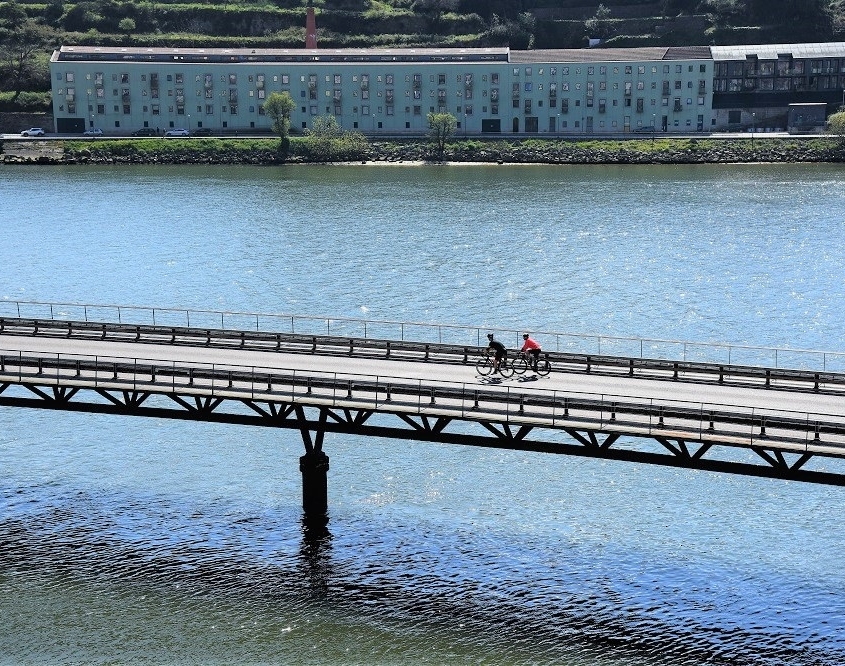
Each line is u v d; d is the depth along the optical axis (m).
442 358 76.81
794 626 59.47
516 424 62.84
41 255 157.88
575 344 112.38
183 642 58.06
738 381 71.69
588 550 67.69
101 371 72.94
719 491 76.12
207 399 68.19
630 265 150.12
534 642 57.94
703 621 59.91
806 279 141.75
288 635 58.66
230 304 130.50
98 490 76.12
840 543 68.88
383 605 61.34
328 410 67.75
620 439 85.56
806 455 58.47
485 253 157.62
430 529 70.25
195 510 72.88
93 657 56.94
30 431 86.88
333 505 73.56
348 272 146.00
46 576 64.38
